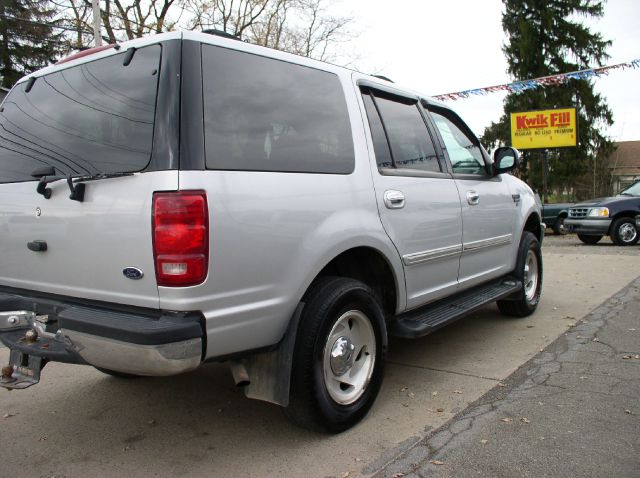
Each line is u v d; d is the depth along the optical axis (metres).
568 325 5.25
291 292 2.73
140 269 2.42
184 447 3.01
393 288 3.52
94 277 2.62
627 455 2.69
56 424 3.35
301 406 2.83
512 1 36.44
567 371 3.93
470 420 3.17
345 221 3.02
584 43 35.19
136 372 2.39
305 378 2.79
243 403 3.61
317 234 2.85
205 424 3.30
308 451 2.90
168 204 2.33
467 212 4.26
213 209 2.39
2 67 28.47
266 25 24.94
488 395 3.56
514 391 3.60
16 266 3.02
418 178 3.74
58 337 2.80
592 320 5.37
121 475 2.73
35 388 3.96
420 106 4.17
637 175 47.56
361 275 3.53
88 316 2.51
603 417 3.12
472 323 5.48
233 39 2.79
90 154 2.67
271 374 2.79
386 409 3.40
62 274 2.77
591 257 10.21
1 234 3.08
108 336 2.38
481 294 4.62
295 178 2.80
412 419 3.24
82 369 4.36
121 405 3.63
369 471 2.66
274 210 2.64
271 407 3.53
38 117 3.02
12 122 3.19
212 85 2.56
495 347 4.64
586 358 4.20
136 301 2.47
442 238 3.92
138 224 2.41
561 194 37.41
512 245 5.18
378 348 3.29
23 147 3.06
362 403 3.17
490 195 4.68
